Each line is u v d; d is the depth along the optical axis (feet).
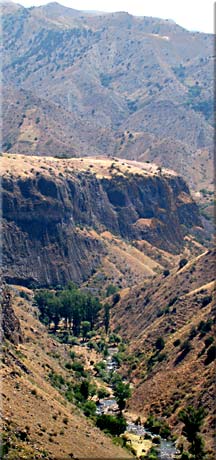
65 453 199.41
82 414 275.80
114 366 412.36
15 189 627.87
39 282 600.39
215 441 265.54
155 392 339.77
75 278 632.38
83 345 456.86
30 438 195.00
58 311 490.49
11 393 221.87
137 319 480.64
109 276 655.76
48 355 353.31
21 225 618.85
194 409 288.71
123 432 290.56
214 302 395.14
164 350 381.60
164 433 293.23
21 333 327.67
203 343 352.08
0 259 577.84
